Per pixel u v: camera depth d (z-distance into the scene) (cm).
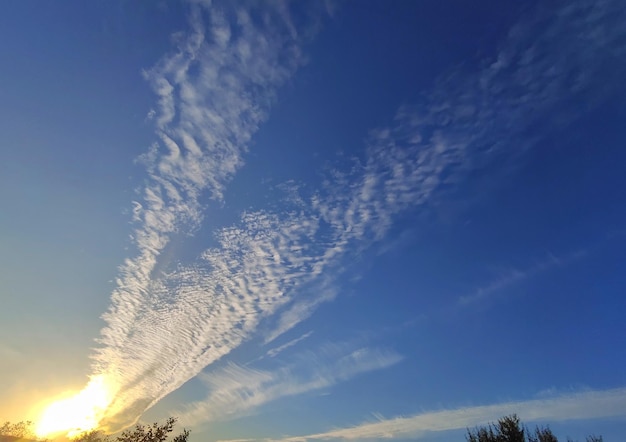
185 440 2733
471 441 3012
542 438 2777
